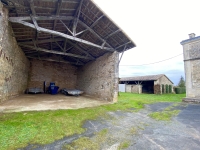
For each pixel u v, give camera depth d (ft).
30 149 6.14
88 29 18.81
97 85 26.76
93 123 10.50
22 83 26.48
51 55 35.94
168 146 7.05
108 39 21.07
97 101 21.81
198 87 26.45
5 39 14.07
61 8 15.15
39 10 14.64
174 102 25.32
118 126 10.12
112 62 22.24
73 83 39.68
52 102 18.61
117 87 21.67
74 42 25.20
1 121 9.16
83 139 7.47
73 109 14.53
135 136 8.30
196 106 20.58
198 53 26.91
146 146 6.98
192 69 27.66
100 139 7.61
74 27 17.47
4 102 15.44
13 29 17.25
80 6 14.99
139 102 23.70
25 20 15.85
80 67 38.19
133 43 19.74
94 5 14.87
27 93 29.43
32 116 10.79
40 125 9.02
